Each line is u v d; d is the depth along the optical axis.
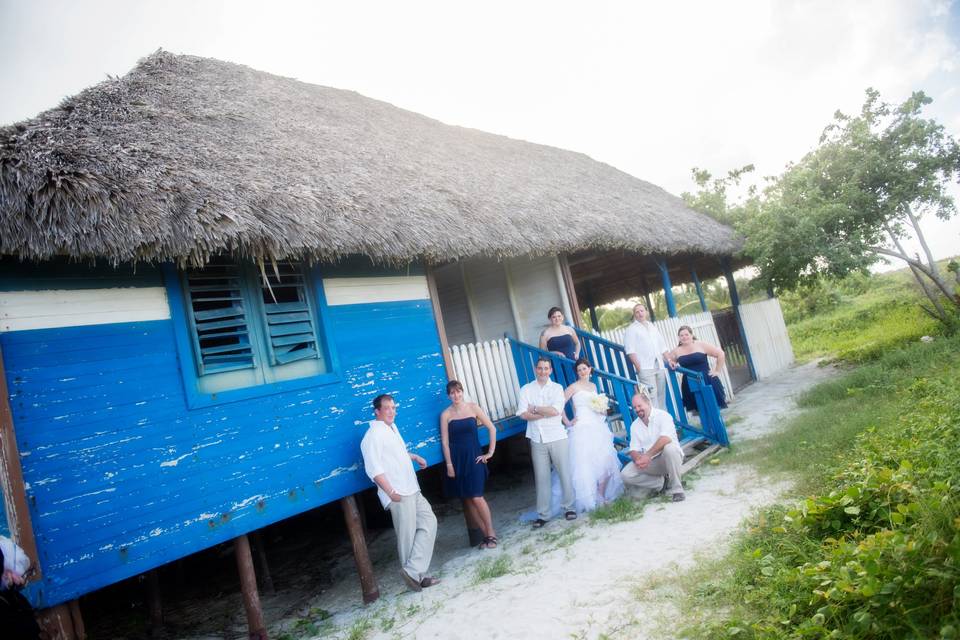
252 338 5.45
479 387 7.41
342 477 5.67
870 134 11.80
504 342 8.00
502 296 9.73
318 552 8.09
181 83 7.64
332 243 5.21
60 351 4.26
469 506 6.65
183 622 6.22
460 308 10.20
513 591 4.76
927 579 2.71
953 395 5.95
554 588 4.57
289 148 6.68
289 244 4.89
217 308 5.52
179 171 4.80
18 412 3.99
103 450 4.30
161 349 4.78
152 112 6.17
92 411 4.32
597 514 6.16
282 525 8.92
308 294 5.96
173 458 4.63
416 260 6.80
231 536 4.82
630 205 11.42
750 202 13.82
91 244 3.97
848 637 2.62
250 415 5.15
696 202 15.07
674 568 4.25
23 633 3.45
